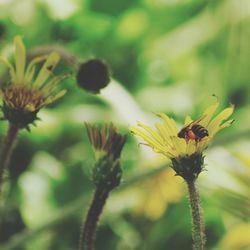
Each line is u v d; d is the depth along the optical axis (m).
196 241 0.48
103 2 0.90
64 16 0.86
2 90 0.54
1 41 0.82
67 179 0.84
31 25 0.87
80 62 0.58
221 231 0.83
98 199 0.52
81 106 0.86
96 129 0.52
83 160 0.85
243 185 0.77
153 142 0.48
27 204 0.81
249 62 0.93
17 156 0.82
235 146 0.79
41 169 0.83
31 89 0.55
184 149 0.48
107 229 0.83
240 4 0.91
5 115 0.54
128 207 0.82
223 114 0.48
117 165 0.52
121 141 0.52
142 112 0.84
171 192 0.82
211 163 0.78
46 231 0.79
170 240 0.83
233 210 0.78
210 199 0.79
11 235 0.81
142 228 0.83
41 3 0.86
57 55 0.56
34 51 0.61
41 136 0.84
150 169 0.75
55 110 0.86
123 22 0.93
